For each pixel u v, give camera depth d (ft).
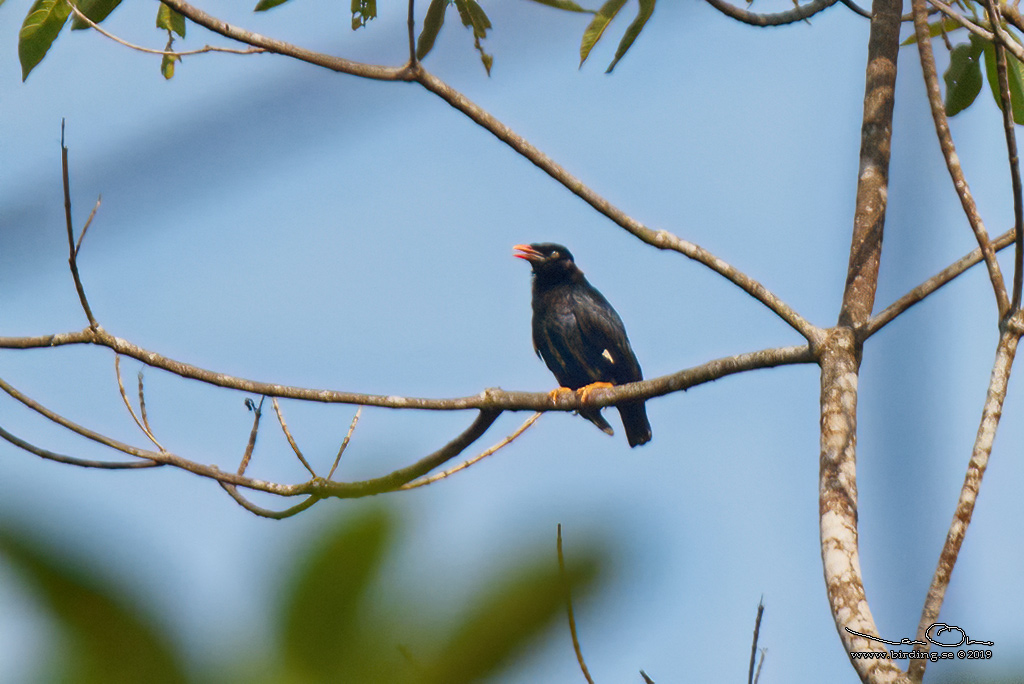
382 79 36.11
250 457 41.01
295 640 4.78
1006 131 25.64
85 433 38.45
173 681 4.65
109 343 38.86
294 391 40.63
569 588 4.59
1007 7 34.60
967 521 21.93
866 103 37.68
